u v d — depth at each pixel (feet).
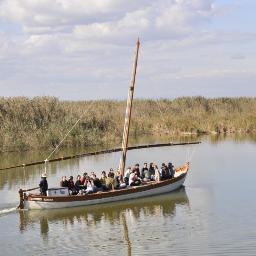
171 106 426.92
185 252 99.04
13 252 103.24
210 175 183.62
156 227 117.60
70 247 105.09
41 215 131.64
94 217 128.47
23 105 289.74
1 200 148.97
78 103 371.35
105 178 149.89
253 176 178.19
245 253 97.50
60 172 201.05
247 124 351.67
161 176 159.74
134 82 165.68
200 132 351.67
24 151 258.98
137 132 349.00
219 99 446.19
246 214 126.11
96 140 284.41
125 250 101.76
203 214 127.85
